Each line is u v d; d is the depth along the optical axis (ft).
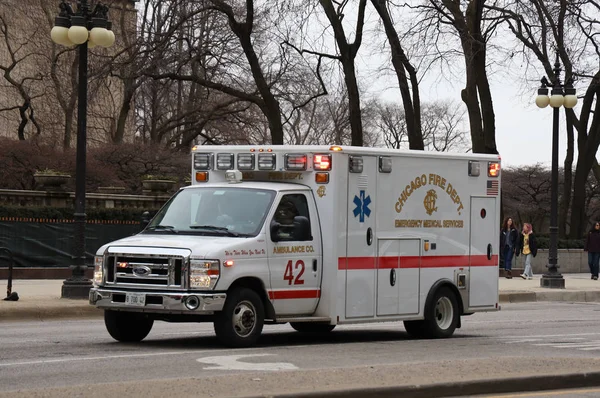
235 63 168.14
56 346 51.31
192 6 149.07
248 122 190.08
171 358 45.70
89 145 199.00
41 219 112.16
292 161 54.85
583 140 180.04
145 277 49.34
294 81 173.17
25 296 77.97
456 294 62.23
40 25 187.73
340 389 34.73
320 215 54.60
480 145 139.23
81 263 77.15
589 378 41.50
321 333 64.28
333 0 143.54
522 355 50.44
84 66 78.07
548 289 111.96
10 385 37.47
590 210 261.03
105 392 33.35
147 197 130.62
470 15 135.74
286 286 52.49
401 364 42.42
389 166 57.52
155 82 165.78
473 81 138.62
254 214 52.34
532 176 266.16
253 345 51.44
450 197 61.62
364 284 56.13
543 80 116.47
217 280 48.91
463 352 51.44
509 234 132.05
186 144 184.24
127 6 193.16
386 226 57.52
